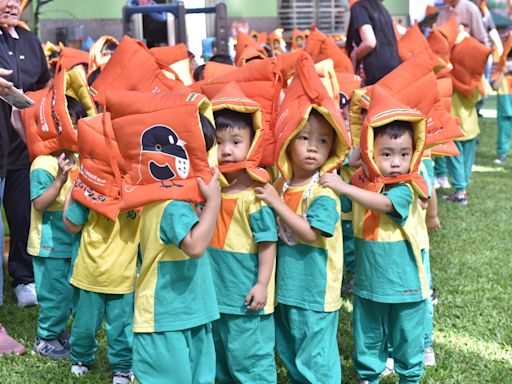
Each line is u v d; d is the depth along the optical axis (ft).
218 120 13.04
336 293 13.29
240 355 13.29
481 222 27.27
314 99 12.80
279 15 63.82
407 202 13.37
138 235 14.12
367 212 13.75
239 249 13.12
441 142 16.07
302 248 13.16
